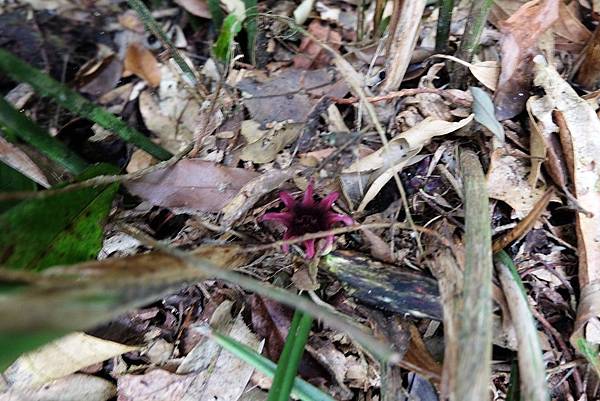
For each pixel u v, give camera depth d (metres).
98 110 0.22
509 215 0.25
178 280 0.16
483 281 0.18
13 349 0.13
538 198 0.25
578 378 0.24
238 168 0.25
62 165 0.24
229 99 0.28
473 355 0.17
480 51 0.29
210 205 0.25
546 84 0.25
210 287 0.25
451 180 0.25
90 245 0.21
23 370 0.23
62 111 0.29
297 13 0.32
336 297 0.24
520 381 0.20
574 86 0.28
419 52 0.29
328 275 0.24
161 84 0.31
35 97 0.30
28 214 0.18
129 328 0.25
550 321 0.24
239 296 0.25
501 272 0.22
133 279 0.14
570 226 0.25
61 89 0.20
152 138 0.29
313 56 0.31
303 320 0.21
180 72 0.31
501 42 0.26
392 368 0.22
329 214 0.23
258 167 0.26
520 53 0.25
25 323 0.11
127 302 0.14
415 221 0.25
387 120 0.26
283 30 0.32
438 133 0.25
